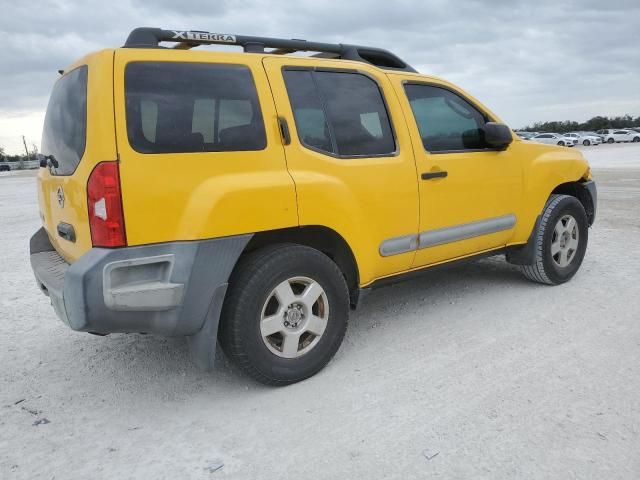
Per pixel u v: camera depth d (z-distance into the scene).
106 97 2.71
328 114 3.51
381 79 3.87
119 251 2.68
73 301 2.65
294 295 3.23
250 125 3.13
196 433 2.83
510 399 3.01
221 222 2.90
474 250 4.44
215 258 2.90
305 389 3.25
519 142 4.71
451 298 4.84
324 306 3.37
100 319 2.69
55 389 3.40
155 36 3.14
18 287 5.86
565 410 2.87
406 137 3.87
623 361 3.42
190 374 3.55
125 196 2.68
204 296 2.90
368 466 2.48
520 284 5.17
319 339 3.38
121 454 2.67
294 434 2.77
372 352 3.75
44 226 4.02
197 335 3.01
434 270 4.25
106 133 2.68
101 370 3.66
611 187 13.59
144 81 2.83
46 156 3.46
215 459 2.59
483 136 4.48
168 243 2.80
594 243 6.82
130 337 4.24
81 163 2.79
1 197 18.66
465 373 3.35
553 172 4.91
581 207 5.11
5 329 4.52
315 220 3.28
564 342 3.75
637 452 2.50
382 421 2.85
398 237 3.80
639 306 4.40
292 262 3.16
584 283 5.11
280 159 3.20
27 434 2.88
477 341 3.84
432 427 2.77
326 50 3.88
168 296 2.80
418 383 3.25
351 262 3.61
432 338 3.94
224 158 2.99
